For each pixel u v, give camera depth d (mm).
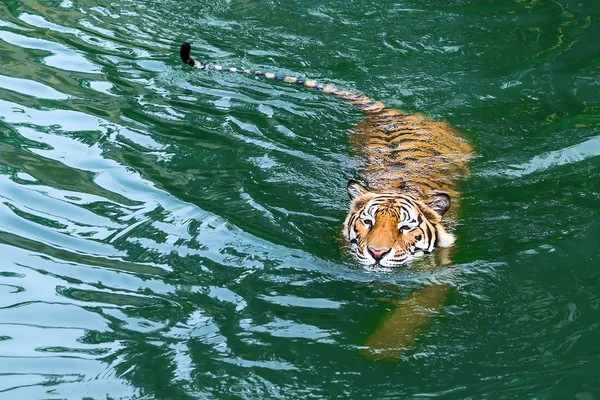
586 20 12953
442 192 8461
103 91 10844
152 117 10211
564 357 6301
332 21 12914
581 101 10664
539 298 7062
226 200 8492
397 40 12367
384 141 9883
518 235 8008
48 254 7586
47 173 8898
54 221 8094
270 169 9125
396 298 7180
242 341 6523
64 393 5910
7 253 7570
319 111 10523
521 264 7555
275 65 11758
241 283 7262
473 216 8383
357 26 12758
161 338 6531
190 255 7621
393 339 6586
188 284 7219
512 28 12680
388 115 10500
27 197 8453
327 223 8297
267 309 6941
